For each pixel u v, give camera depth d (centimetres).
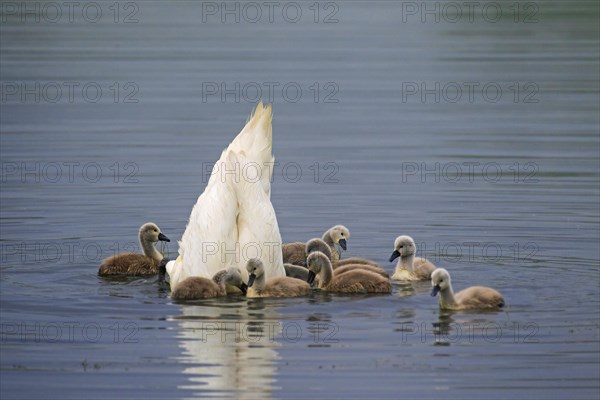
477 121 2647
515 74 3216
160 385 1117
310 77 3184
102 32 4016
